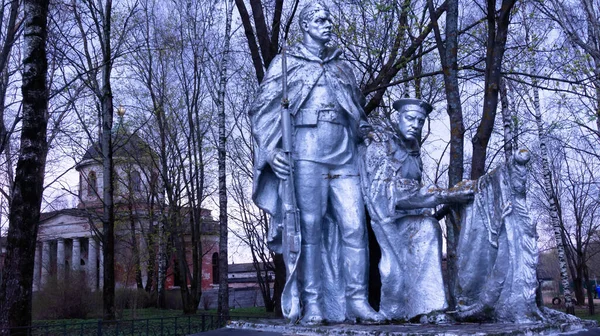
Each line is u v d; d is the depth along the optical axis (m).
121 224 29.31
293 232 3.88
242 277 45.34
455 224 3.81
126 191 28.83
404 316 3.73
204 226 33.78
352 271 3.92
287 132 3.93
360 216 3.98
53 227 40.62
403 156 4.07
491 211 3.43
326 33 4.25
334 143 4.07
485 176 3.51
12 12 12.88
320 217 4.02
